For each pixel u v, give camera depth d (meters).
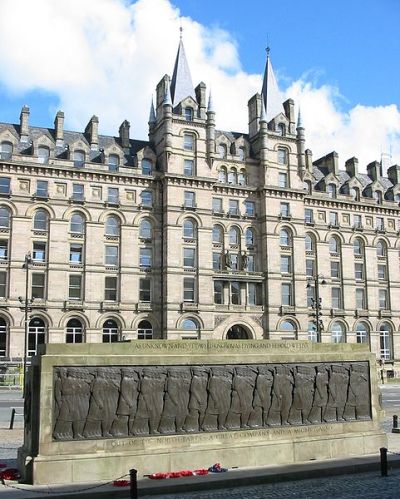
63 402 18.42
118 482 17.44
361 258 86.69
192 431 19.88
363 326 84.75
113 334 68.19
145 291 70.50
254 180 79.31
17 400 47.41
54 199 67.00
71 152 69.19
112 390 19.06
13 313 63.47
